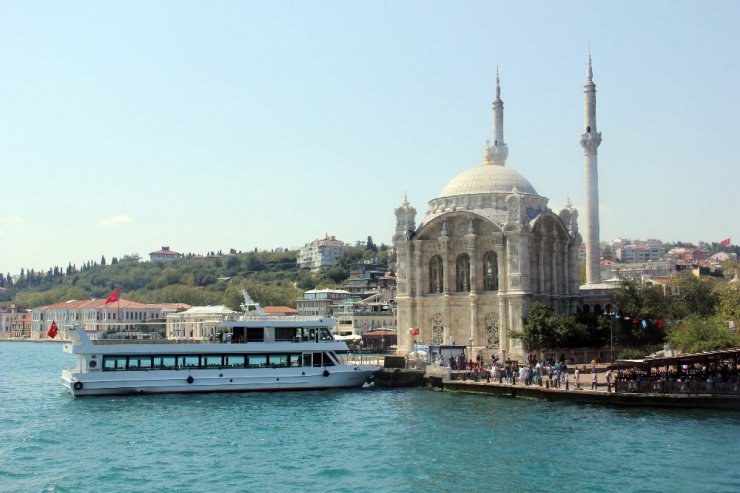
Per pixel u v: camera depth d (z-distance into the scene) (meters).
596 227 153.12
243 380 104.94
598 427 75.38
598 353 125.00
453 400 96.31
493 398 97.38
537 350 120.12
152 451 68.00
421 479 57.84
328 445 70.06
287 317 112.50
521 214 125.88
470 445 68.69
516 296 124.12
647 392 86.00
